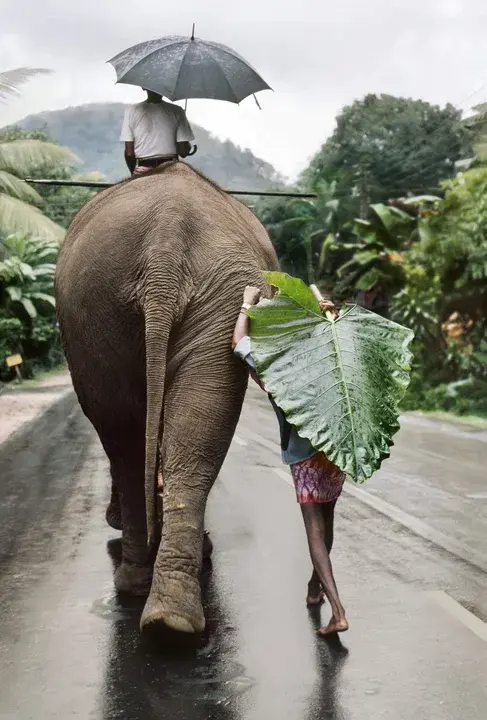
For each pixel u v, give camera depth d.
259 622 5.49
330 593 5.14
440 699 4.32
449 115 42.94
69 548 7.54
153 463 4.70
